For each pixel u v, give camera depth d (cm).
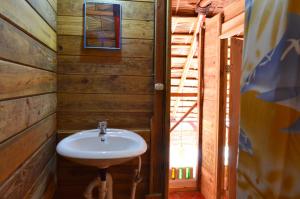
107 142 158
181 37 332
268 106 63
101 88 172
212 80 254
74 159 125
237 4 211
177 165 344
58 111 168
